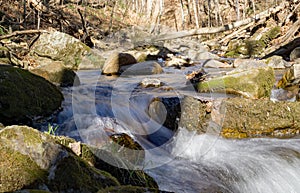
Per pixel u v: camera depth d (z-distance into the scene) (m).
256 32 15.45
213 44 16.06
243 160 3.11
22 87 3.75
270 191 2.74
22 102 3.65
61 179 1.84
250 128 3.83
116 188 1.98
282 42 13.26
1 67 3.92
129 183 2.33
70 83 5.23
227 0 26.81
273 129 3.90
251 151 3.35
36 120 3.65
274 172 2.95
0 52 5.86
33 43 7.61
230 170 2.87
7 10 12.48
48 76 5.14
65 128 3.46
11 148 1.78
